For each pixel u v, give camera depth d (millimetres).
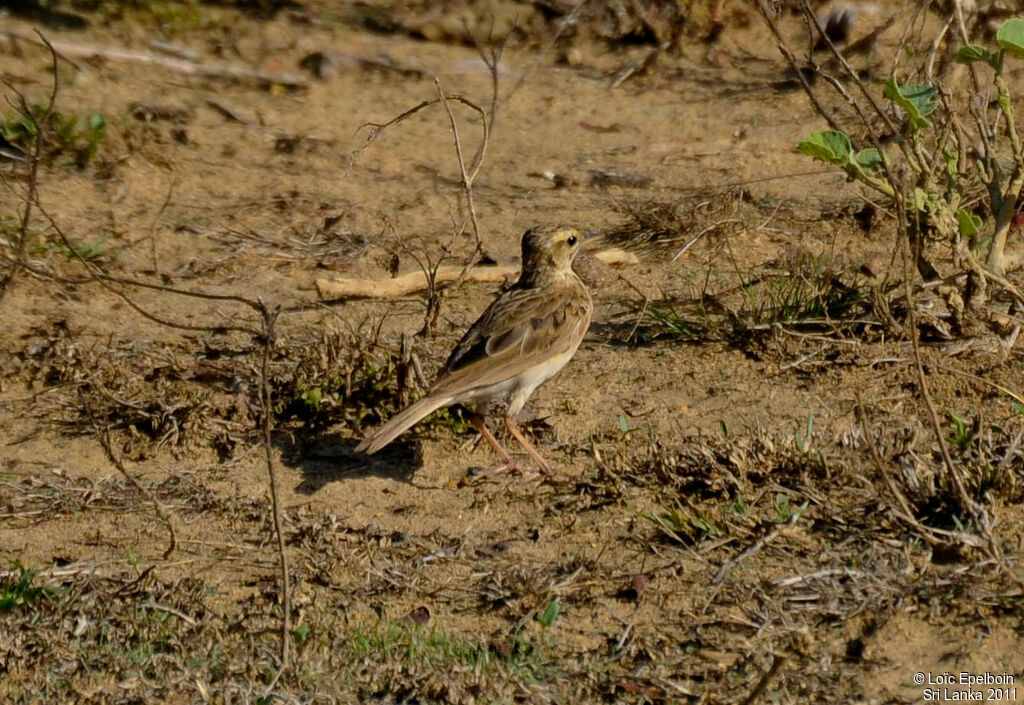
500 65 20641
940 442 10031
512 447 11766
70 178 16656
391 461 11602
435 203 16438
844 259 14547
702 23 20875
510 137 18375
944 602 9383
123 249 15250
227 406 12141
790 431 11523
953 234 12523
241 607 9828
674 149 17781
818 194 16188
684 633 9375
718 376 12555
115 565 10305
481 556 10305
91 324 13695
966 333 12625
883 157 11734
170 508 10992
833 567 9812
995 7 18938
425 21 21531
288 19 21844
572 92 19766
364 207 16375
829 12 20734
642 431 11734
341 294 14250
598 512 10734
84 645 9477
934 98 13344
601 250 15180
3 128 17156
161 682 9125
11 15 21250
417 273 14461
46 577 10094
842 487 10680
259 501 11047
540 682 8984
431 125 18750
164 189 16656
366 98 19609
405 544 10469
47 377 12773
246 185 16875
